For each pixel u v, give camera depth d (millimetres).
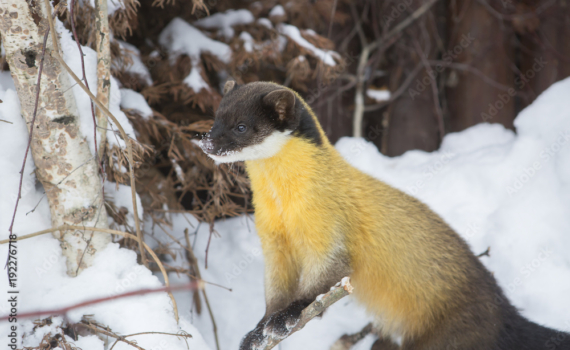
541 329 4844
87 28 5531
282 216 4637
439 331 4867
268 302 4750
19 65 4176
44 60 4219
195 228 7066
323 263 4488
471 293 4844
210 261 6758
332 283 4457
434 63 9336
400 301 4961
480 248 6258
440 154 8133
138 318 4449
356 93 9336
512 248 6035
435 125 9359
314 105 9133
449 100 9555
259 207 4773
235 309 6262
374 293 5027
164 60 7039
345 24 9375
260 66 8078
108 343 4363
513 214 6293
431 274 4820
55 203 4574
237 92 4656
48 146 4398
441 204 6918
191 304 6145
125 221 5367
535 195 6359
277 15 7605
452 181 7113
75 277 4648
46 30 3957
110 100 5188
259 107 4434
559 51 9391
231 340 5941
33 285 4430
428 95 9328
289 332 4188
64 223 4605
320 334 5926
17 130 4539
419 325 4988
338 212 4527
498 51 9273
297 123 4492
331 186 4559
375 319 5336
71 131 4441
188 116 7422
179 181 6941
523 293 5676
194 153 6449
